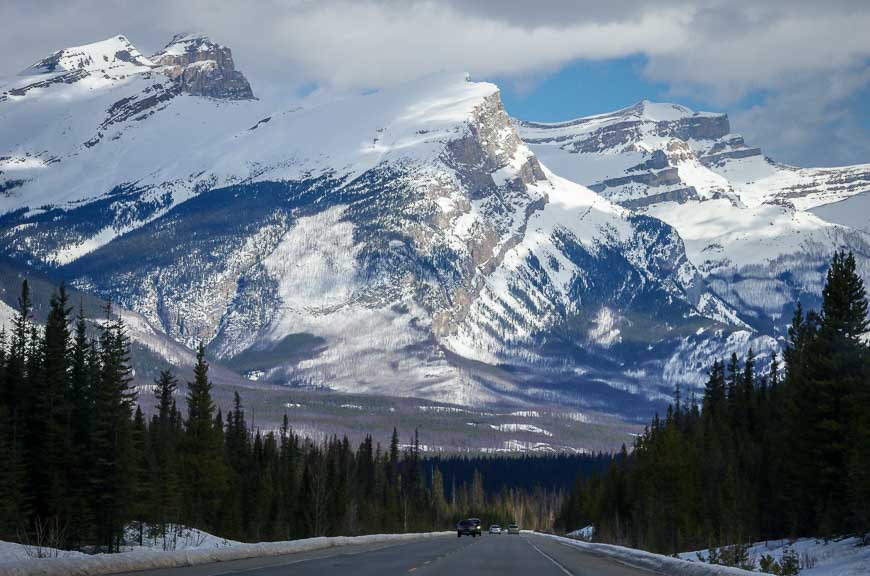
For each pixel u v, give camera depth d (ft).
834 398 289.53
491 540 379.35
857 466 245.86
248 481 492.13
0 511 305.12
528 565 193.06
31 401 361.10
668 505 354.54
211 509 448.65
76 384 372.17
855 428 275.39
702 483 367.25
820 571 196.65
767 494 341.82
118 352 394.93
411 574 158.20
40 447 351.87
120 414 354.74
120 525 345.31
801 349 385.91
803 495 294.66
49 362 363.15
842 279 304.09
